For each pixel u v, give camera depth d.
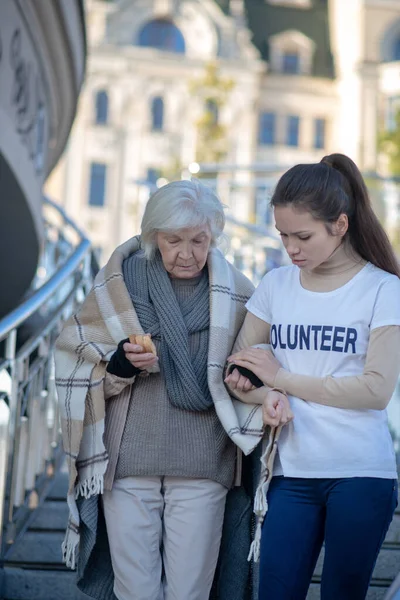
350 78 41.66
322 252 2.74
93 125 39.75
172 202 2.92
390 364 2.70
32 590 4.11
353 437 2.72
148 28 40.78
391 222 12.48
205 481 3.00
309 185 2.70
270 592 2.70
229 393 3.02
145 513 2.98
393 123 40.81
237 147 41.12
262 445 2.96
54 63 8.86
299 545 2.73
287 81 42.19
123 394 3.04
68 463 3.01
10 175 7.83
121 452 2.98
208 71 32.97
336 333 2.77
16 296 11.23
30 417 4.72
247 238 10.75
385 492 2.70
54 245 11.28
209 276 3.10
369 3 41.50
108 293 3.07
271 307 2.95
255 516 3.09
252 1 44.19
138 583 2.95
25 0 7.39
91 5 39.97
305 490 2.76
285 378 2.79
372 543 2.67
